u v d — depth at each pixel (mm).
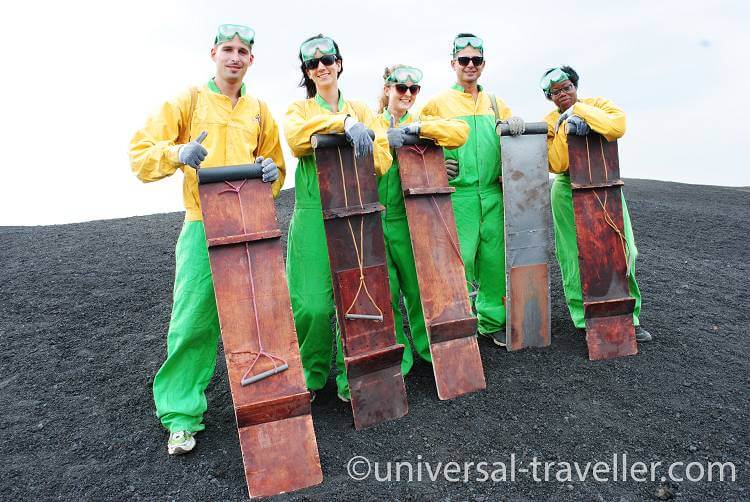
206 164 3266
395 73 4113
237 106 3346
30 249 7777
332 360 4680
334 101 3660
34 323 5363
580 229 4383
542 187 4461
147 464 3246
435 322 3818
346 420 3623
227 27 3193
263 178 3184
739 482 2947
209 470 3156
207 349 3414
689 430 3412
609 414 3592
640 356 4395
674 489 2914
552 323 5145
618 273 4438
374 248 3574
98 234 8656
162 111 3166
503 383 3994
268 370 3070
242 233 3125
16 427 3701
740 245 8930
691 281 6582
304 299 3576
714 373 4125
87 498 2969
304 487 2982
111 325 5344
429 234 3883
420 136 3830
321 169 3412
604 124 4273
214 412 3816
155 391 3379
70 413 3871
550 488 2943
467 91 4445
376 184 3578
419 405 3750
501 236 4496
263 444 2988
